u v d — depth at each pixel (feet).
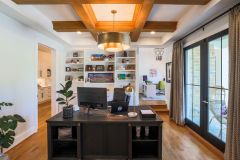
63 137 9.64
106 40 9.56
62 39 18.28
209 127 13.03
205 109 13.35
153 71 34.86
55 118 9.52
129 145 9.29
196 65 14.99
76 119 9.30
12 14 10.88
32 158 10.25
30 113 14.07
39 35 15.57
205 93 13.32
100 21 14.65
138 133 9.66
